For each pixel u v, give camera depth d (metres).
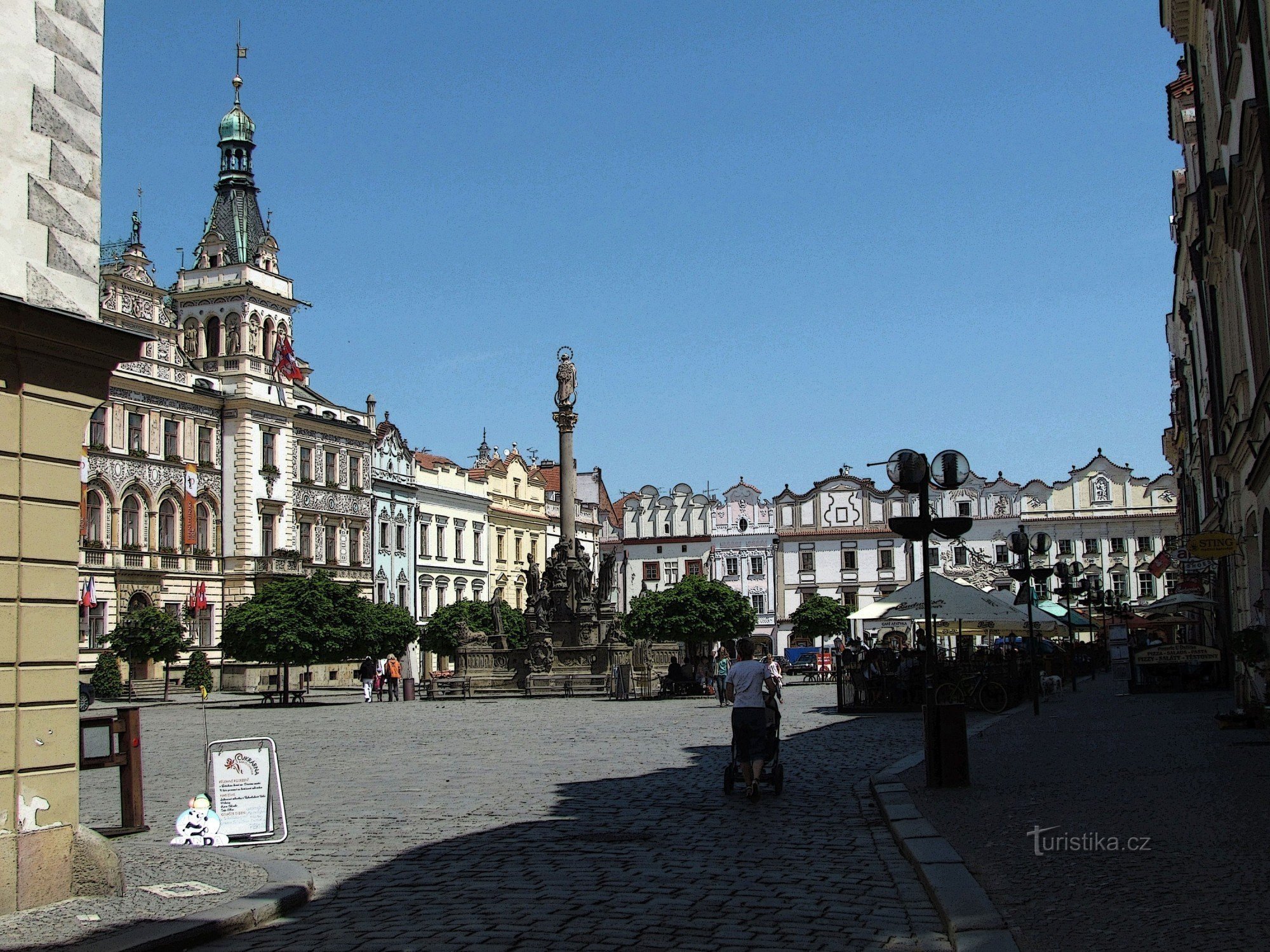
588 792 16.80
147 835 14.07
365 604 49.78
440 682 51.84
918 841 11.35
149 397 64.19
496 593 89.75
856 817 13.82
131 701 55.91
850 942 8.24
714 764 20.39
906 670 33.66
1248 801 12.80
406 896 10.13
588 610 51.53
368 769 20.92
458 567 89.44
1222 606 38.09
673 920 8.91
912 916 8.95
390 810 15.48
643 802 15.63
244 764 13.38
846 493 102.62
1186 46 31.08
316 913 9.65
